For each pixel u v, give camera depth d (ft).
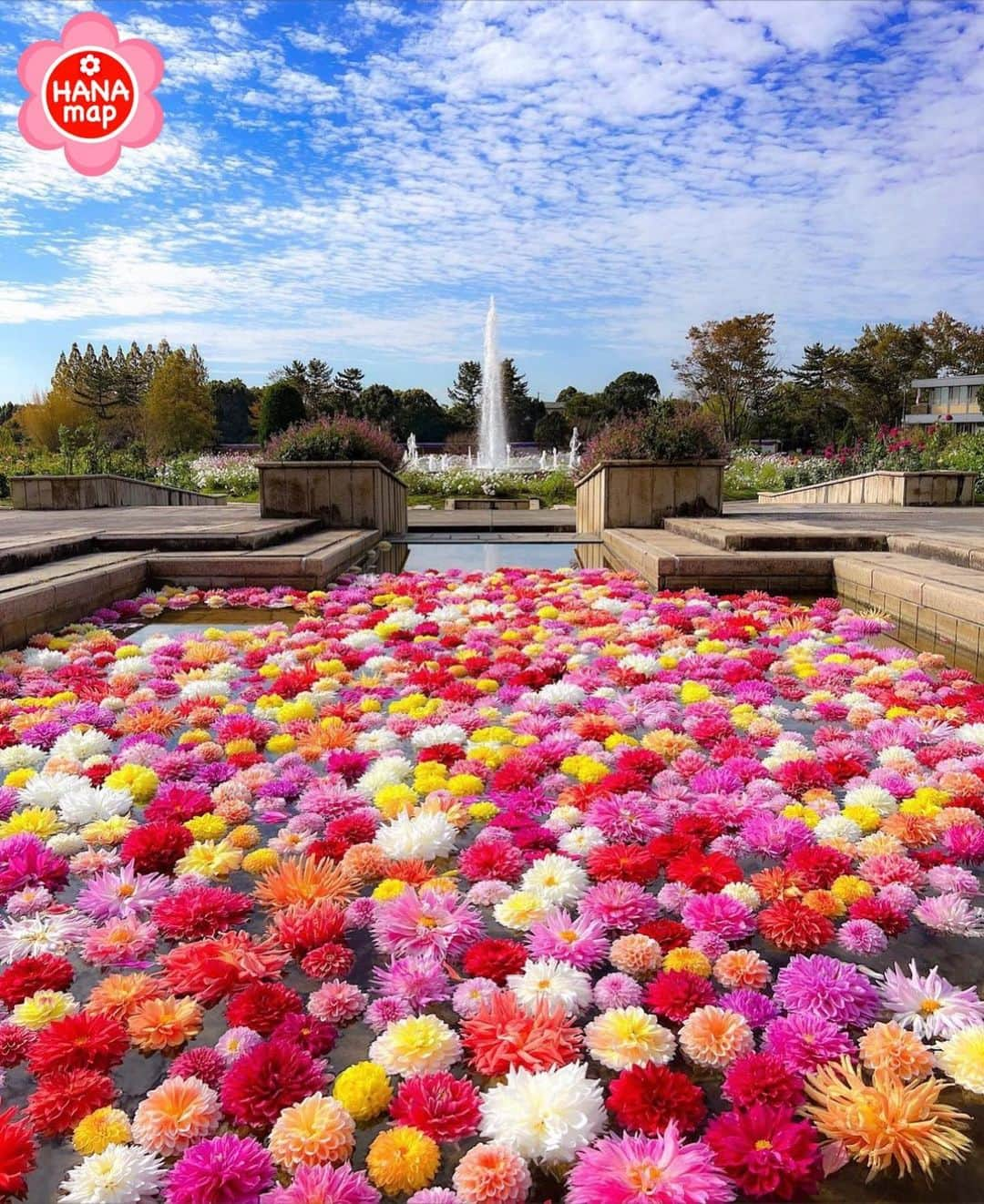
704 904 5.67
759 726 9.24
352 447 25.57
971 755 8.39
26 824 7.02
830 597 17.61
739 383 108.99
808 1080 4.23
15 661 12.15
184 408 118.52
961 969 5.27
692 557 17.78
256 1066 4.17
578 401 122.52
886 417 123.95
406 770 8.13
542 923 5.49
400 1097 4.09
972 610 12.05
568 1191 3.68
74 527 23.54
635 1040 4.40
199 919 5.59
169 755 8.50
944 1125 3.96
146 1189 3.67
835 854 6.30
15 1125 3.92
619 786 7.61
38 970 5.09
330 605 16.11
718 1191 3.53
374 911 5.70
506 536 27.12
